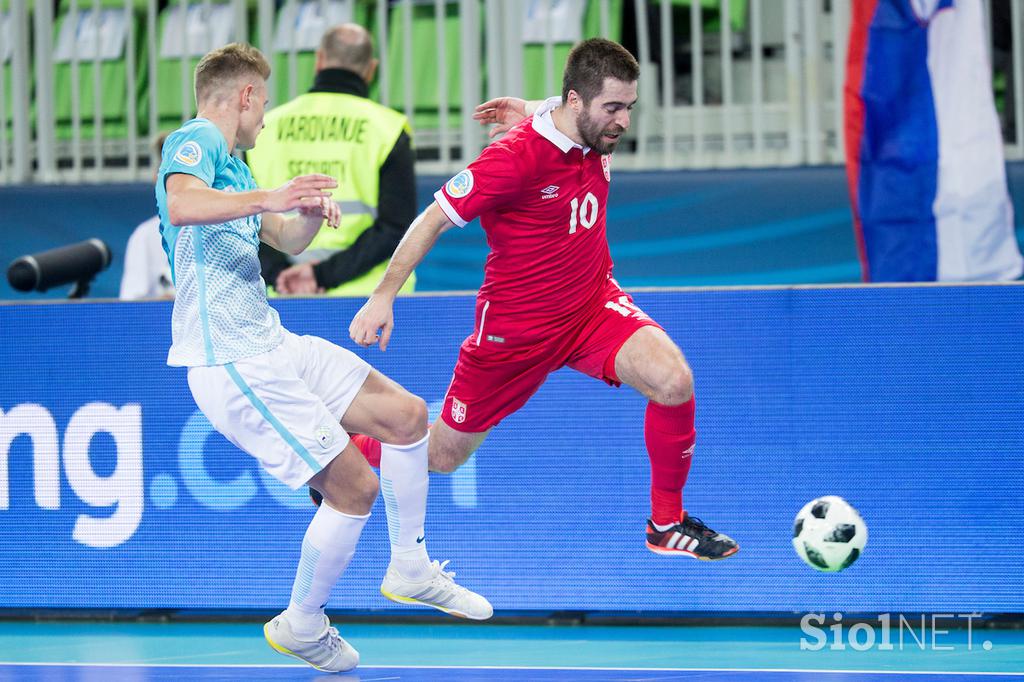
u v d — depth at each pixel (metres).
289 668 13.85
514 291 13.02
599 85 12.09
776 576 15.14
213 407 12.41
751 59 24.16
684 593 15.29
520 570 15.48
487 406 13.59
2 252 24.91
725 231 23.62
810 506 14.58
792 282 23.50
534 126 12.50
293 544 15.69
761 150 23.61
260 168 18.06
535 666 13.77
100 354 15.82
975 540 14.88
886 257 21.92
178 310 12.52
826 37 23.73
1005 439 14.80
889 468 14.95
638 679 13.13
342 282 17.53
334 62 18.02
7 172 25.23
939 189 21.59
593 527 15.38
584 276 13.09
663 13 23.58
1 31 25.16
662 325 15.20
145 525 15.90
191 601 15.84
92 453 15.95
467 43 23.92
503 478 15.48
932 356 14.86
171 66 24.89
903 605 14.97
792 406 15.04
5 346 15.96
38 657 14.46
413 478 13.30
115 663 14.13
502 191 12.33
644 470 15.28
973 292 14.77
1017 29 22.94
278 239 13.26
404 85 24.67
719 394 15.15
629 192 23.73
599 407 15.32
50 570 16.05
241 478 15.73
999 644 14.45
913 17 21.39
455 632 15.49
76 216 24.64
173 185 11.77
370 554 15.75
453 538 15.58
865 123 21.72
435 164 24.47
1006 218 21.56
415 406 13.20
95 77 24.67
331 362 13.11
